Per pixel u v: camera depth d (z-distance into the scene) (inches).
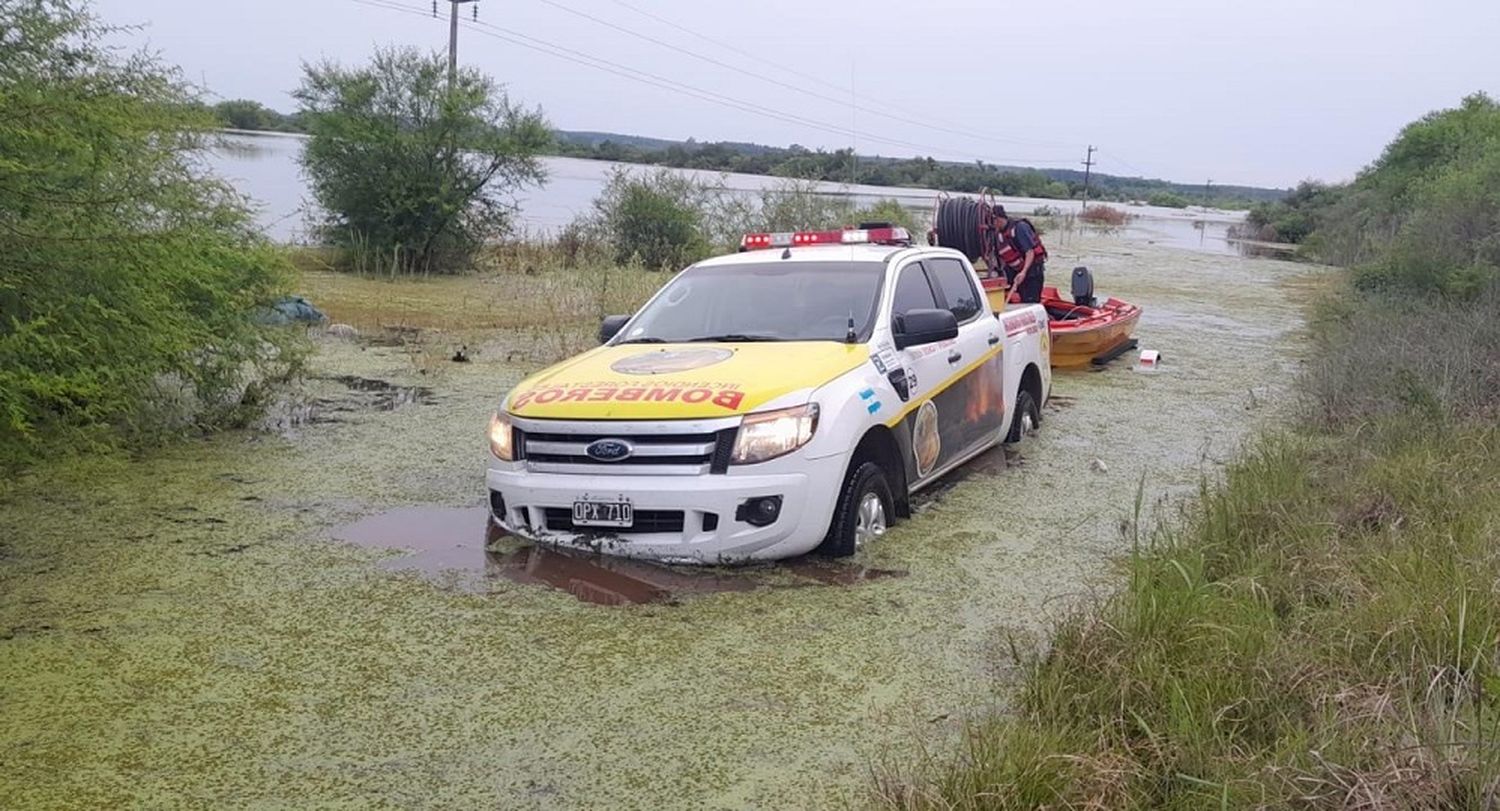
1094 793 131.7
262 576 217.8
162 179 305.7
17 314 224.2
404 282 820.0
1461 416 318.3
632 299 657.6
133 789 142.2
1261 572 200.2
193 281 299.9
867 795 142.0
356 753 151.9
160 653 182.4
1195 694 151.3
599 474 216.5
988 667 180.7
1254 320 717.3
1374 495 249.1
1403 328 441.7
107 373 245.9
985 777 133.5
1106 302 562.6
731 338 258.1
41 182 227.0
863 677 176.6
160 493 274.2
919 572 223.5
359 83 879.7
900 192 1871.3
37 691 168.4
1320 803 125.3
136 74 293.9
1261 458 294.5
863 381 235.8
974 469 310.7
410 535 243.1
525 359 484.7
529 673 176.6
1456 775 125.0
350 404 384.2
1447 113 1421.0
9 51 242.2
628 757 151.9
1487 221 569.0
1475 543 202.7
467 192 900.0
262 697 167.6
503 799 141.3
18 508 260.2
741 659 182.4
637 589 210.4
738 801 141.5
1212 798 129.7
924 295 286.0
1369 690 151.3
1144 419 386.0
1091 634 169.5
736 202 1037.2
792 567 224.5
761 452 212.5
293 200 1106.7
